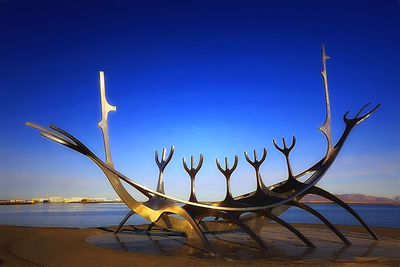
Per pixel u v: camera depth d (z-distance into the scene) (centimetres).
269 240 1608
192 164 1616
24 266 999
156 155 1736
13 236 1698
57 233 1839
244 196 1695
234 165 1556
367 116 1638
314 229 2183
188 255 1177
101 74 1495
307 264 1004
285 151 1628
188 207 1573
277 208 1673
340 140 1678
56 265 995
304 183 1559
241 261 1055
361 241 1589
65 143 1338
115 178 1419
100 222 3744
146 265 992
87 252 1213
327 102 1694
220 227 1641
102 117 1452
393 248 1355
